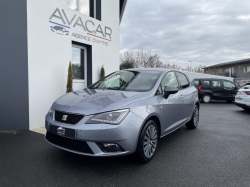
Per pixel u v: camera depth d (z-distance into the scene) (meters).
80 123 3.10
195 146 4.52
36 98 5.54
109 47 8.75
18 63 5.26
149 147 3.62
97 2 8.16
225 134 5.55
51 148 4.16
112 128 3.03
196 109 6.14
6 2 5.16
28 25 5.23
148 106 3.59
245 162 3.69
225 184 2.94
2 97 5.34
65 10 6.43
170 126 4.40
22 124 5.37
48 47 5.86
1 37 5.23
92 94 3.83
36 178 3.01
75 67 7.43
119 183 2.92
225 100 14.94
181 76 5.53
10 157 3.71
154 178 3.08
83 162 3.57
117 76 4.86
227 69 40.81
